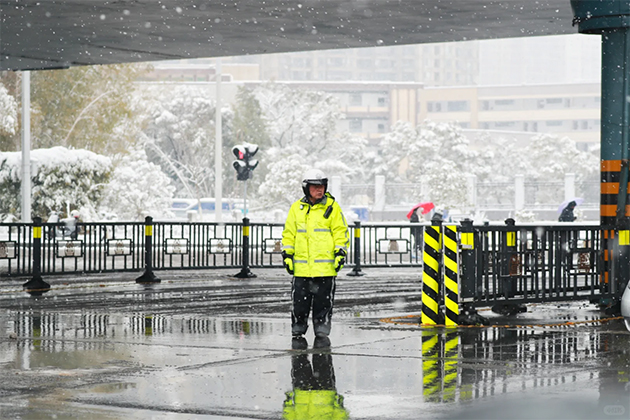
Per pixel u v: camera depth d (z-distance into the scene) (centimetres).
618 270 2197
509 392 1228
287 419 1074
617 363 1462
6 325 1966
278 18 2908
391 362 1470
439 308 1978
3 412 1102
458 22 2975
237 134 12756
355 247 3612
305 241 1738
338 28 3095
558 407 1137
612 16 2231
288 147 12800
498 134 19662
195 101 12512
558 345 1658
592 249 2178
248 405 1146
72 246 3288
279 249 3850
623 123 2252
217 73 7225
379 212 9919
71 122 8406
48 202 6462
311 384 1282
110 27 3061
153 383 1287
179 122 12262
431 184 9894
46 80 8206
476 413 1104
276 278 3419
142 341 1717
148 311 2269
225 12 2803
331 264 1731
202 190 12069
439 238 1975
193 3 2667
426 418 1080
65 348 1623
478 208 9856
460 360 1490
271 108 13675
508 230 2031
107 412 1104
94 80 8462
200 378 1327
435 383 1291
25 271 3459
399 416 1088
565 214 5166
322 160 13800
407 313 2230
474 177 10056
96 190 6662
